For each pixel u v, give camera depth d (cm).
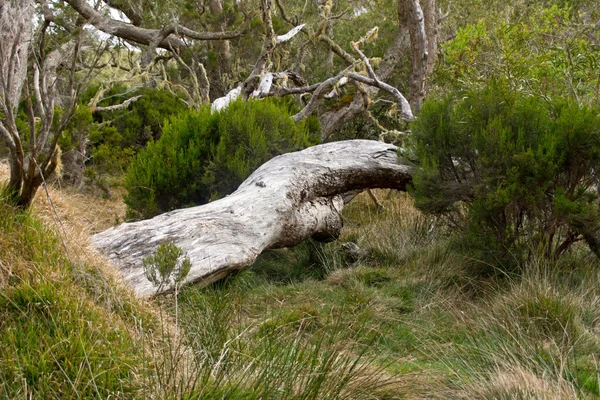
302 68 1484
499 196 584
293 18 1435
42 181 395
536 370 413
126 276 493
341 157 739
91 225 511
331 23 1546
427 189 657
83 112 947
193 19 1494
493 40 784
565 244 628
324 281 687
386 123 1276
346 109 1166
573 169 606
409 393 384
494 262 624
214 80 1539
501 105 642
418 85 1123
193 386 304
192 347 370
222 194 757
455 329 515
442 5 1820
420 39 1106
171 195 761
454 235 705
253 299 606
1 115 670
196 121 807
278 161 717
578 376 405
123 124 1159
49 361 312
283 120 815
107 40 393
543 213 620
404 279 650
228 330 409
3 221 385
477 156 639
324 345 452
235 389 316
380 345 494
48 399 294
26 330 333
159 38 1406
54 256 392
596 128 587
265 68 1115
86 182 933
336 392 344
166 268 413
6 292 350
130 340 353
